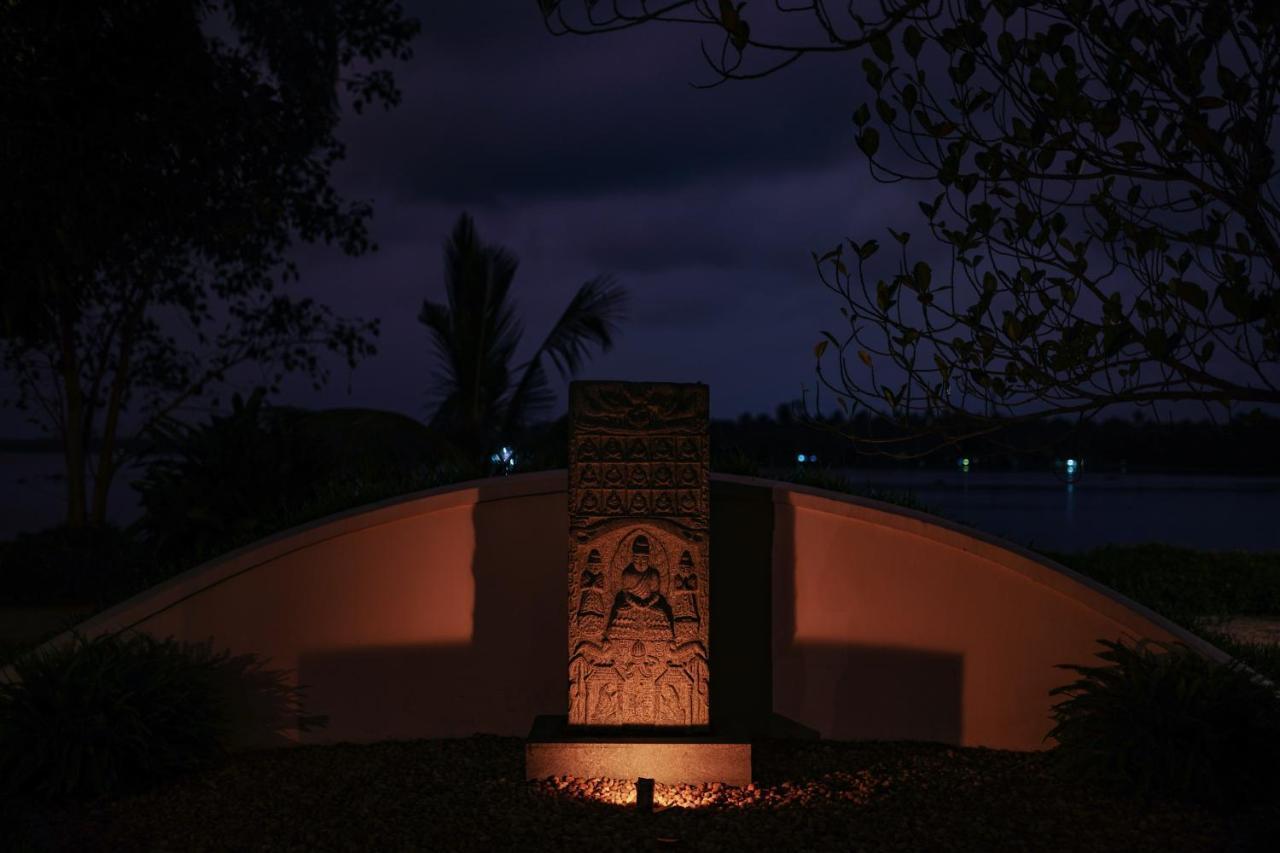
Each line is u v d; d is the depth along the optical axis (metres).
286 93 13.56
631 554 6.29
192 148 10.84
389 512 7.00
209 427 9.30
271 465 8.99
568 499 6.41
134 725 5.99
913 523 6.99
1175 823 5.36
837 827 5.38
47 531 14.88
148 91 10.38
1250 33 3.07
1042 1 3.18
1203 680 5.94
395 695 6.98
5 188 9.47
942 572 6.98
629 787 5.96
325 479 9.20
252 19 13.90
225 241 13.61
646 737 6.16
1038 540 20.75
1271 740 5.71
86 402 16.39
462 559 7.06
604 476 6.30
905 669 6.98
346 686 6.95
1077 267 3.29
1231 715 5.81
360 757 6.61
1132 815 5.49
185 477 9.07
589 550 6.29
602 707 6.26
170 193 10.84
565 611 7.06
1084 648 6.80
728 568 7.05
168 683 6.31
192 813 5.62
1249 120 3.07
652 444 6.32
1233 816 5.43
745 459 8.05
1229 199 3.09
